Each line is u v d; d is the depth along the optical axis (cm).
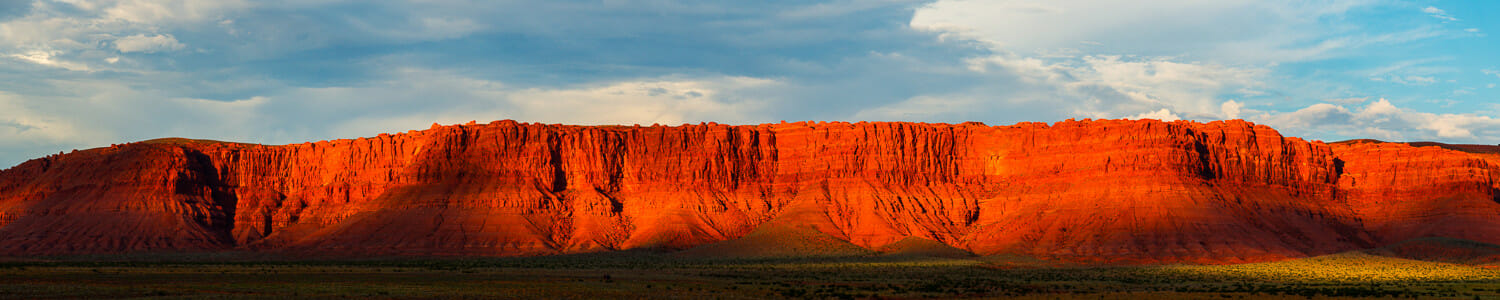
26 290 15962
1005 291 18062
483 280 19550
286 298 15388
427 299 15575
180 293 16088
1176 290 18212
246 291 16475
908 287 18812
